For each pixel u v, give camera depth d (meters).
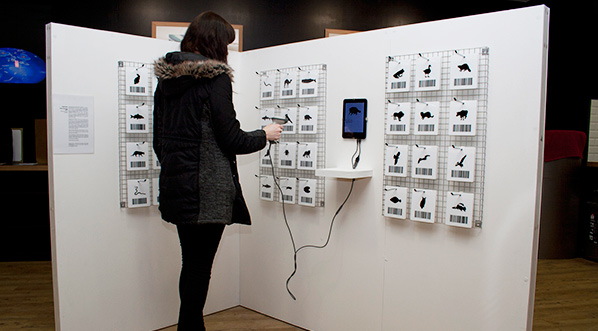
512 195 1.52
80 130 1.82
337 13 3.29
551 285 2.97
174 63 1.51
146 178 2.02
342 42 1.92
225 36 1.63
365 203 1.89
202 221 1.52
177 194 1.53
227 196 1.56
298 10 3.23
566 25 3.88
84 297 1.87
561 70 3.92
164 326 2.14
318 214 2.05
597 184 3.81
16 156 3.47
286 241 2.18
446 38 1.63
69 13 3.08
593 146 4.03
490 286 1.58
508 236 1.53
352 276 1.95
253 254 2.33
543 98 1.48
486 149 1.56
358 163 1.90
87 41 1.82
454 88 1.59
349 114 1.89
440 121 1.65
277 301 2.23
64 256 1.80
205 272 1.65
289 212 2.16
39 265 3.36
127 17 3.08
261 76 2.21
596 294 2.79
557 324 2.29
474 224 1.60
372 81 1.84
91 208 1.87
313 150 2.01
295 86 2.07
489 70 1.54
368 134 1.86
